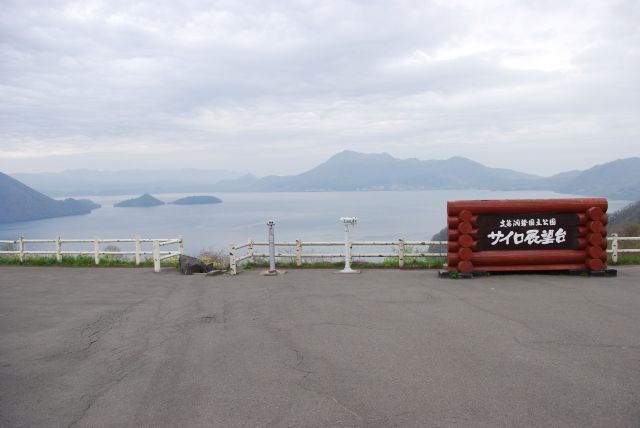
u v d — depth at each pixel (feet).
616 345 19.48
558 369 16.87
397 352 19.13
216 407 14.51
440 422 13.10
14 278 41.37
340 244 44.11
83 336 22.79
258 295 31.89
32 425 13.69
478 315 24.84
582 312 25.08
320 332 22.39
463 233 36.58
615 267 41.39
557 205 36.63
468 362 17.78
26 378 17.40
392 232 482.28
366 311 26.32
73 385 16.67
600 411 13.58
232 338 21.86
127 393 15.83
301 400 14.83
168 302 30.30
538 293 30.27
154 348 20.70
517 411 13.66
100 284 37.58
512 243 37.04
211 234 517.96
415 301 28.66
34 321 25.75
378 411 13.91
